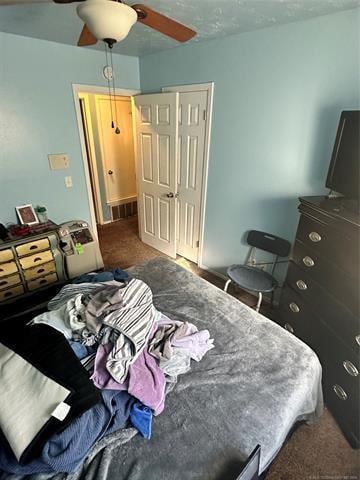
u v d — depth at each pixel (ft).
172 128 9.27
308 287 5.60
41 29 6.59
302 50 5.88
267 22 5.95
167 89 9.20
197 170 9.28
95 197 14.73
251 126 7.34
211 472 2.81
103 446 3.00
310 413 4.52
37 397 2.88
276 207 7.52
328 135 6.04
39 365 3.20
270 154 7.18
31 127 7.98
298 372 3.97
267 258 8.34
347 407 4.79
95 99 13.02
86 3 3.36
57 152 8.70
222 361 4.16
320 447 4.68
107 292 4.23
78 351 3.69
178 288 5.93
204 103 8.23
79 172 9.38
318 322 5.39
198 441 3.10
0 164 7.76
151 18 4.12
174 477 2.77
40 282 8.30
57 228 8.40
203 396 3.62
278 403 3.53
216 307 5.34
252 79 6.91
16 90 7.45
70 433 2.74
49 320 3.96
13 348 3.41
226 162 8.30
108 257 11.45
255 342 4.51
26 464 2.59
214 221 9.41
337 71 5.54
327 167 6.25
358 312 4.48
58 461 2.62
